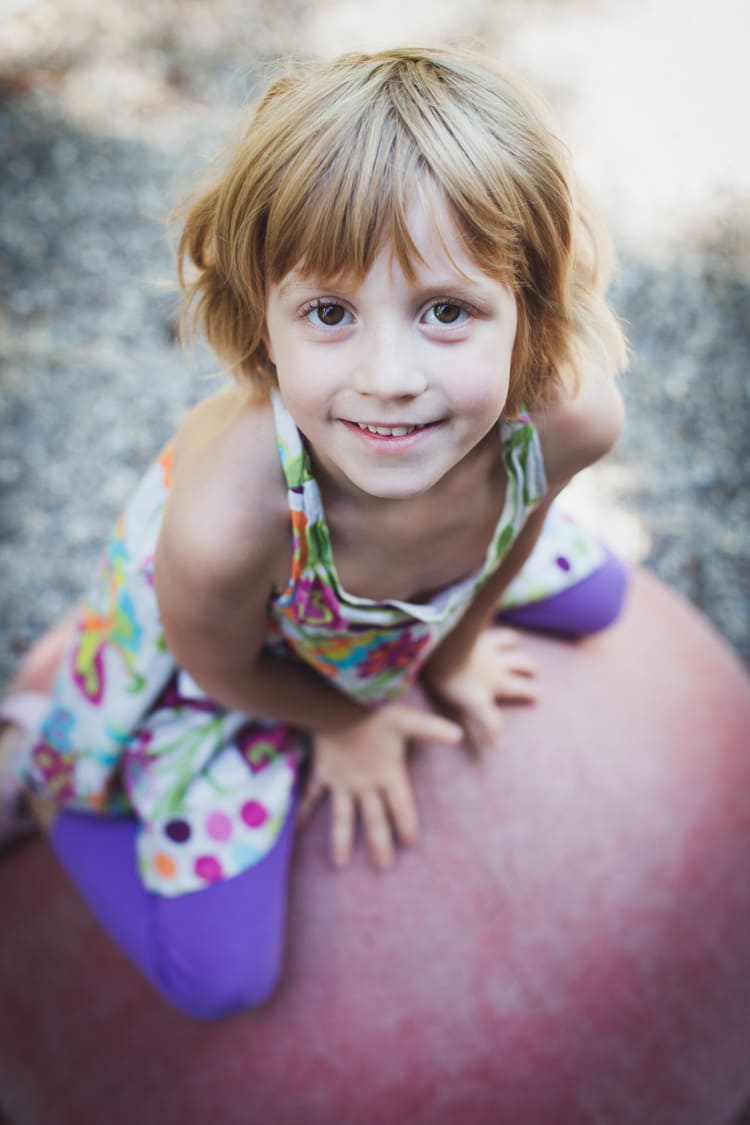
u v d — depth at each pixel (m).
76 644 1.26
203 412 1.04
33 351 2.50
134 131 2.94
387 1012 1.12
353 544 0.95
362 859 1.17
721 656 1.43
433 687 1.25
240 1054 1.14
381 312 0.72
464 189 0.70
